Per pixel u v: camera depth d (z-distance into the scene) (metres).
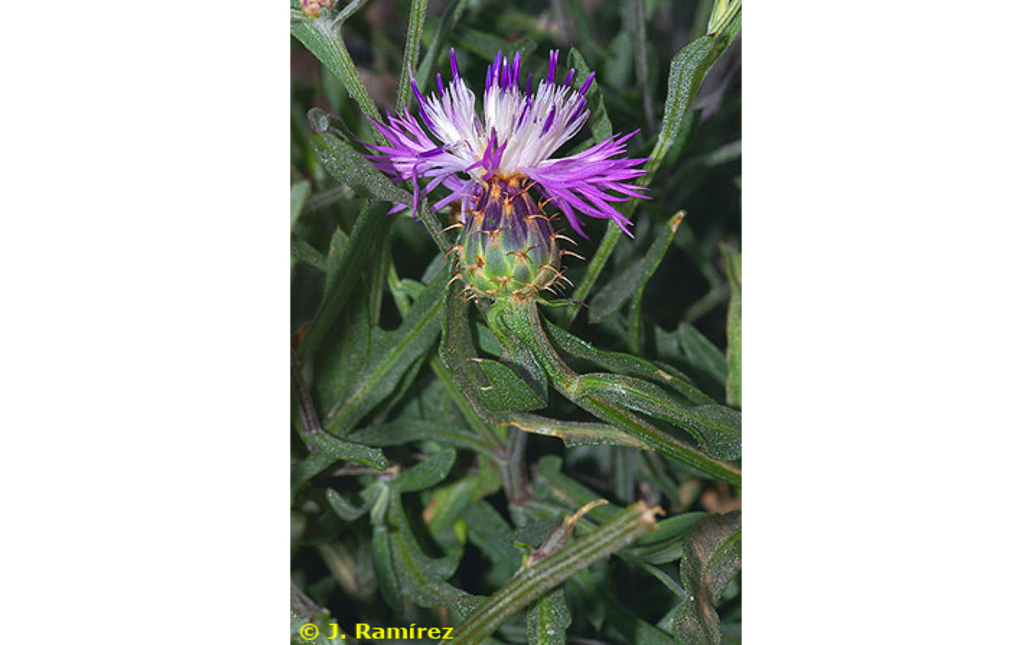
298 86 0.27
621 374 0.23
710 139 0.29
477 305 0.23
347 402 0.25
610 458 0.27
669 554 0.23
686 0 0.31
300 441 0.25
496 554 0.26
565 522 0.21
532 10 0.31
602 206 0.21
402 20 0.29
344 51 0.22
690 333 0.26
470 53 0.27
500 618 0.21
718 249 0.29
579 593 0.25
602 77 0.28
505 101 0.22
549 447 0.27
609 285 0.25
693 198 0.29
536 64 0.27
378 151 0.22
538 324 0.22
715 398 0.26
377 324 0.25
